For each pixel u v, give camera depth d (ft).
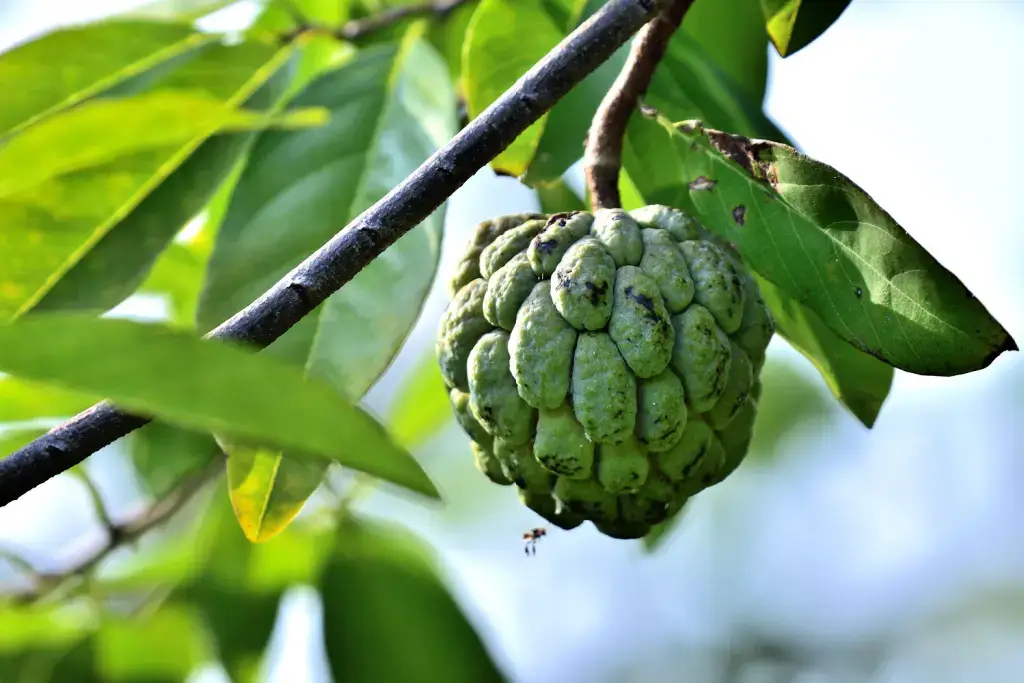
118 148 2.90
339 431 2.65
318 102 3.38
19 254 3.31
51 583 3.81
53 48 3.38
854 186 3.07
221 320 3.27
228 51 3.46
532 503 3.14
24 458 2.84
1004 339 3.05
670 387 3.04
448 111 3.37
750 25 3.45
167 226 3.34
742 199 3.16
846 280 3.10
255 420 2.65
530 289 3.07
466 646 3.81
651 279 3.05
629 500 3.11
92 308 3.32
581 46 2.97
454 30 3.63
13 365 2.66
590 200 3.22
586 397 3.03
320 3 3.66
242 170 3.34
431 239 3.20
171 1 3.47
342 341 3.18
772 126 3.40
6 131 3.40
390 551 3.84
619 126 3.18
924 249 3.05
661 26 3.16
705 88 3.38
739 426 3.12
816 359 3.27
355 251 2.93
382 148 3.35
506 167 3.34
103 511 3.80
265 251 3.30
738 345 3.09
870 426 3.28
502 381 3.07
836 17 3.24
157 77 3.44
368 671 3.79
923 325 3.07
